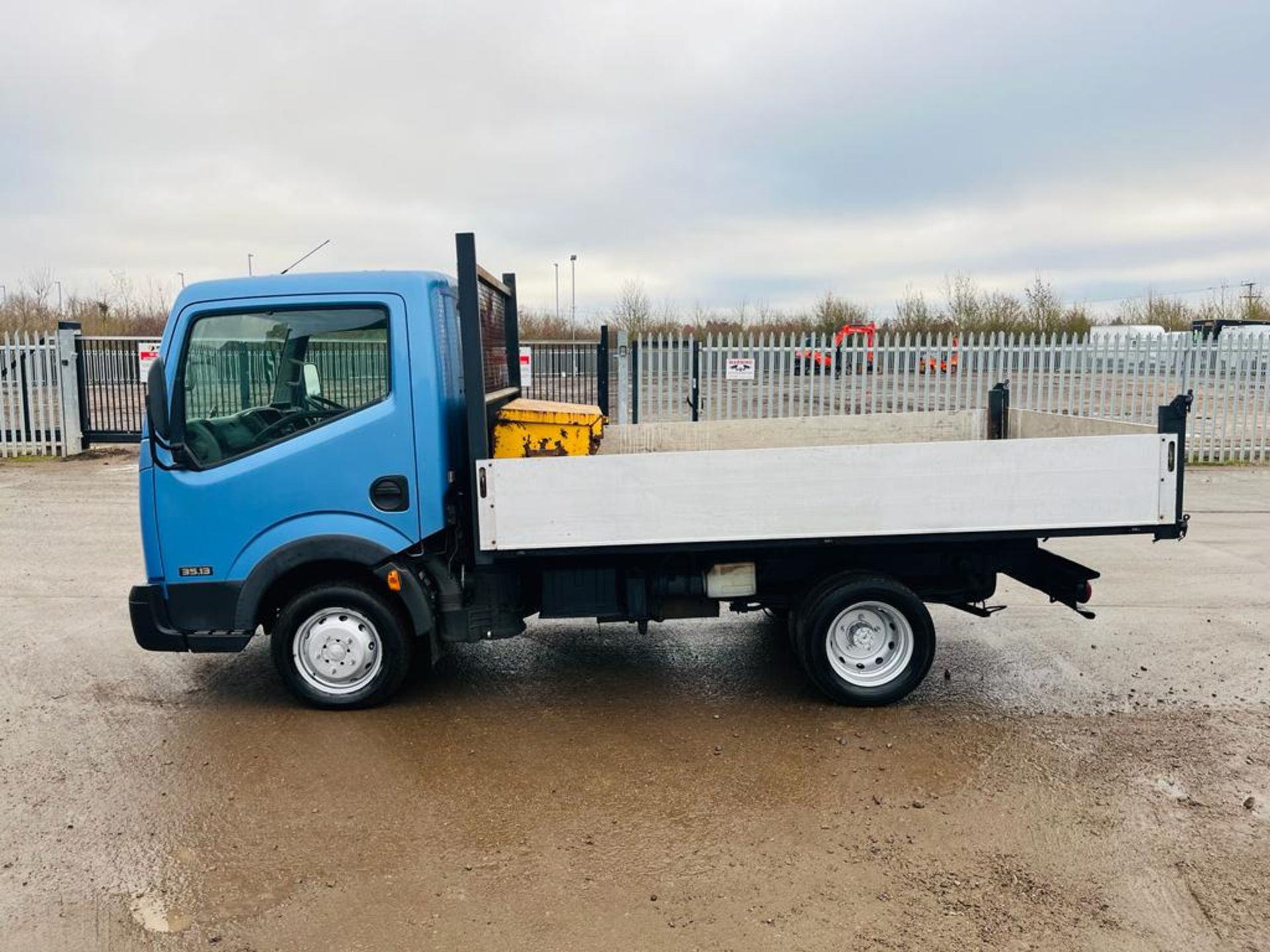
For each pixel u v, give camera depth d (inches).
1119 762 166.6
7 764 167.0
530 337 1293.1
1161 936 117.0
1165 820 145.9
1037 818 146.6
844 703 192.4
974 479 177.2
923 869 132.6
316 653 188.4
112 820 147.5
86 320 1330.0
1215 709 190.9
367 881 130.6
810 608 188.9
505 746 174.2
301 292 178.2
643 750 172.6
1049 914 121.8
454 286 196.4
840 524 177.0
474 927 120.0
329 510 179.9
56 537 369.1
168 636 182.4
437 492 179.0
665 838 141.8
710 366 552.4
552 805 152.3
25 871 132.6
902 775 161.8
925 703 195.0
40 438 600.1
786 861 135.1
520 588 191.8
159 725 184.4
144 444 180.1
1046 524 178.5
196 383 179.6
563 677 212.1
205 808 151.3
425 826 145.6
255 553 180.5
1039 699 197.3
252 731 181.3
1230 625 249.8
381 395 179.6
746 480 175.3
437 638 189.2
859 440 274.4
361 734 179.3
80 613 266.1
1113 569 313.7
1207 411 560.1
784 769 164.7
